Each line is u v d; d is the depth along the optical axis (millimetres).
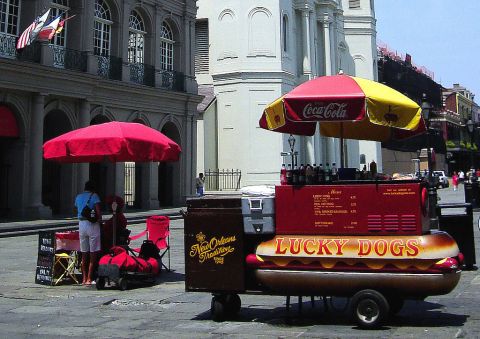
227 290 6656
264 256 6500
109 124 9555
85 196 9867
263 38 38344
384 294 6223
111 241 10297
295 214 6492
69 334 6477
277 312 7305
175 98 29797
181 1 31062
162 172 30594
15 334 6535
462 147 74562
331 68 46094
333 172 7016
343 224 6312
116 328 6711
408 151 58438
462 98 87562
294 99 6445
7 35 20875
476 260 11508
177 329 6562
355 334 5992
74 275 9992
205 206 6824
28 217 21391
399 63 61688
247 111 37938
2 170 21500
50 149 9633
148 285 9773
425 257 5926
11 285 9875
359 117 6242
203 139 37531
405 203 6121
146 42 28703
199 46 40094
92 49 24672
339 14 48594
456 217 10438
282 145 37781
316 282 6320
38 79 21562
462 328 6172
